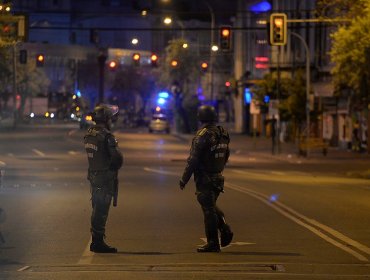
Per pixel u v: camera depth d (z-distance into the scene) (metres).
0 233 30.17
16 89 188.75
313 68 134.62
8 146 124.62
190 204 44.75
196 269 24.02
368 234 32.66
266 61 155.88
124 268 24.34
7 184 59.47
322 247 29.06
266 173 77.75
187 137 160.62
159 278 22.31
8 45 74.25
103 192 27.48
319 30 133.00
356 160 103.19
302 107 121.38
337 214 39.97
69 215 39.22
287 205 44.31
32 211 41.00
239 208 42.62
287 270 23.81
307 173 79.25
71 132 175.75
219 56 182.38
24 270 24.11
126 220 37.28
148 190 54.22
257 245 29.55
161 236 32.06
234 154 118.50
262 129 178.50
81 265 25.14
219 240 30.45
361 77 79.25
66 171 75.50
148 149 124.62
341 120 130.88
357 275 22.89
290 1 152.00
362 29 74.12
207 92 190.88
